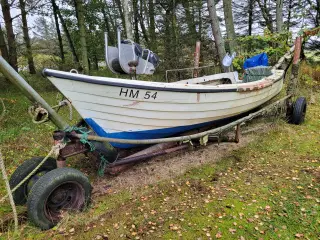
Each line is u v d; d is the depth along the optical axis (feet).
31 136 15.83
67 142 8.85
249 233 7.52
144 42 49.14
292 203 8.77
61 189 8.29
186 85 10.07
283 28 33.14
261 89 14.71
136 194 9.82
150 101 9.59
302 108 16.30
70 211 8.42
